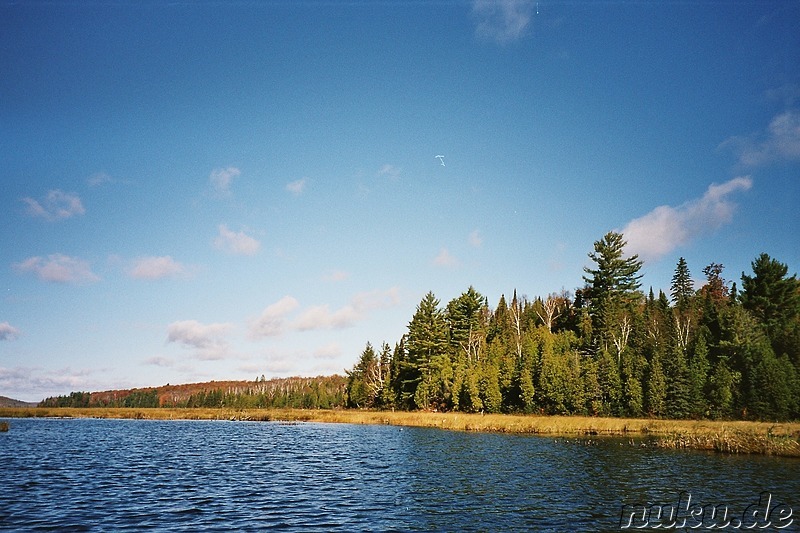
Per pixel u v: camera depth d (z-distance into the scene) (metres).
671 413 69.56
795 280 80.81
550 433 59.28
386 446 48.03
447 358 97.44
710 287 116.19
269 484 28.52
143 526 19.62
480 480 29.59
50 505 22.75
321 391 166.62
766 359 66.69
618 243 101.25
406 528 19.67
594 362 77.62
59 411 113.06
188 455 41.56
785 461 36.53
